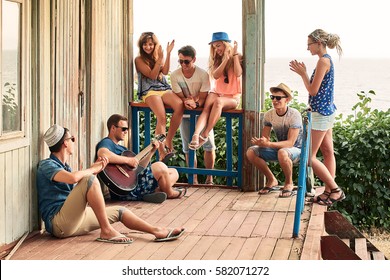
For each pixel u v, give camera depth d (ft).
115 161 24.63
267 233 21.07
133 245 19.65
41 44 20.79
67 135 20.75
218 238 20.49
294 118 26.20
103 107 26.48
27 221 20.52
